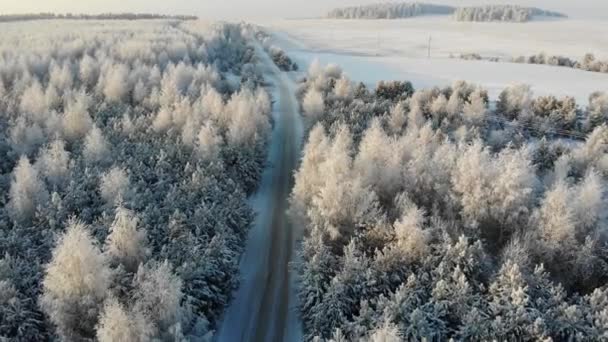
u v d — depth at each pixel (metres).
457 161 31.92
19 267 22.47
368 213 28.75
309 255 26.95
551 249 26.14
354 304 24.00
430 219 29.08
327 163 32.28
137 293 19.69
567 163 37.59
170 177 34.44
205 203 30.97
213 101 51.06
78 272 19.16
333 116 53.00
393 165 32.81
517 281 22.33
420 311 21.39
